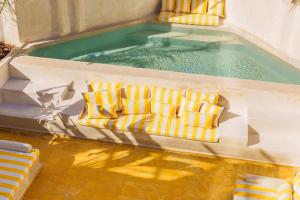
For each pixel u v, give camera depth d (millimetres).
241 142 5965
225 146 6047
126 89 6543
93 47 7980
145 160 6031
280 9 7426
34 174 5648
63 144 6277
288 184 5168
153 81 6535
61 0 7586
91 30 8312
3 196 4914
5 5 7035
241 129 6098
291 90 6340
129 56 7809
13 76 6973
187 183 5688
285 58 7535
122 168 5883
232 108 6547
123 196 5473
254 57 7746
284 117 6254
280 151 5934
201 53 7965
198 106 6242
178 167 5930
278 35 7660
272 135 6219
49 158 6020
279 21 7531
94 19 8258
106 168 5875
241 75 7273
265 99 6375
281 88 6383
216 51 8023
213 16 8578
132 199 5434
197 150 6176
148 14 8922
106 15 8375
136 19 8805
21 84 6801
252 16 8086
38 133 6461
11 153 5480
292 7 7137
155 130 6098
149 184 5652
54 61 6930
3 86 6695
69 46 7863
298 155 5918
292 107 6371
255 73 7309
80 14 7965
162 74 6629
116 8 8430
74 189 5559
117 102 6402
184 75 6629
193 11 8703
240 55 7863
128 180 5703
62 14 7727
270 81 7059
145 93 6500
